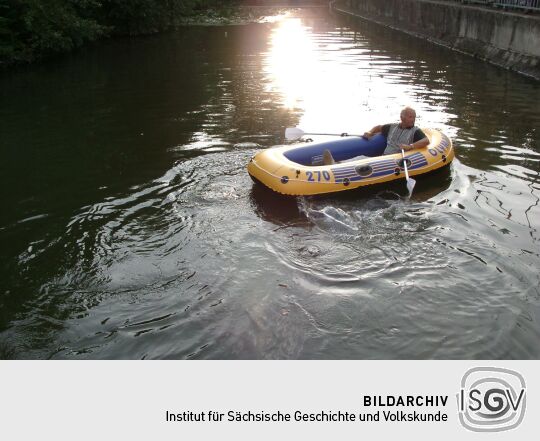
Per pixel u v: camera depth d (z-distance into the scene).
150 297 3.91
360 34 19.53
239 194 5.63
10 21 14.04
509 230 4.82
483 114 8.70
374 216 5.12
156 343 3.45
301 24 23.09
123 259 4.40
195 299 3.88
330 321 3.64
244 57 14.57
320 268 4.25
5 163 6.67
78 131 8.02
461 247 4.54
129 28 19.94
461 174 6.12
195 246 4.59
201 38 18.86
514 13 13.30
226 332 3.54
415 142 6.23
